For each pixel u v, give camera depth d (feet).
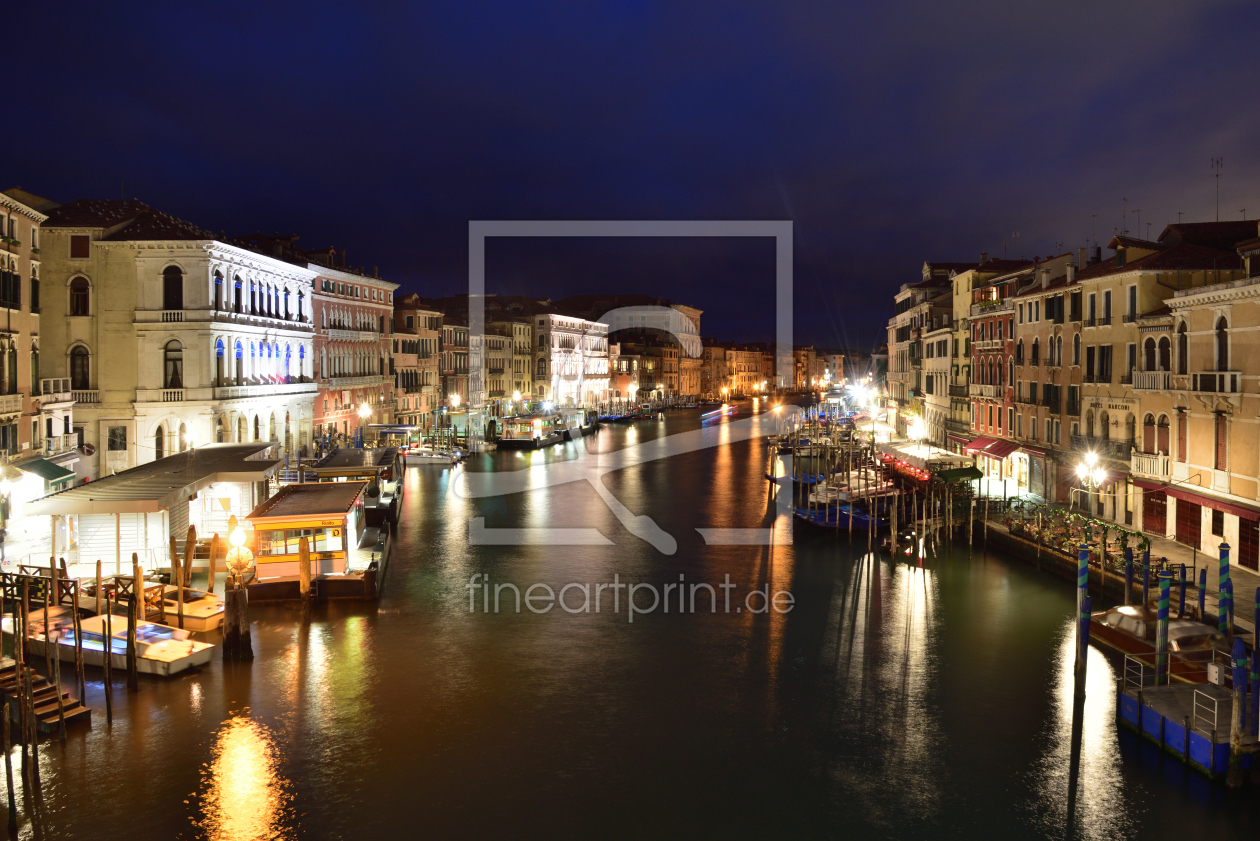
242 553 84.43
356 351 211.82
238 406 145.38
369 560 98.73
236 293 149.59
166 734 58.65
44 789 51.72
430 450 216.74
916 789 52.75
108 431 135.95
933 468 134.92
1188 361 92.94
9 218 101.76
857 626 82.23
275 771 54.19
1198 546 91.56
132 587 70.90
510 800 51.44
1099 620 72.08
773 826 49.01
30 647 69.31
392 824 48.88
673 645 77.15
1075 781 53.21
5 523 95.30
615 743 58.54
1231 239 110.11
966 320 173.37
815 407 423.23
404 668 71.00
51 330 135.03
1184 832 48.14
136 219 141.79
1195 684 59.77
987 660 73.05
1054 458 127.03
